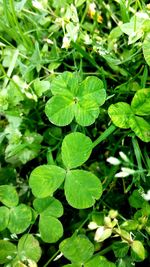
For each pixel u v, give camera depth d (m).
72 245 0.14
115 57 0.18
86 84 0.16
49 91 0.18
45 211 0.15
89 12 0.20
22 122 0.19
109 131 0.16
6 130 0.18
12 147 0.18
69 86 0.16
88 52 0.20
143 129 0.15
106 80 0.20
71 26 0.17
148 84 0.18
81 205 0.14
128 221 0.15
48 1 0.20
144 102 0.15
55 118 0.15
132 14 0.19
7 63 0.19
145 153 0.17
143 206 0.15
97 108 0.15
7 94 0.18
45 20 0.20
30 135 0.18
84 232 0.17
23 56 0.19
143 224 0.15
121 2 0.18
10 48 0.19
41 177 0.14
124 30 0.16
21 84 0.17
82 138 0.14
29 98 0.18
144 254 0.14
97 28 0.20
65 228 0.18
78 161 0.14
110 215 0.14
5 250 0.15
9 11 0.19
